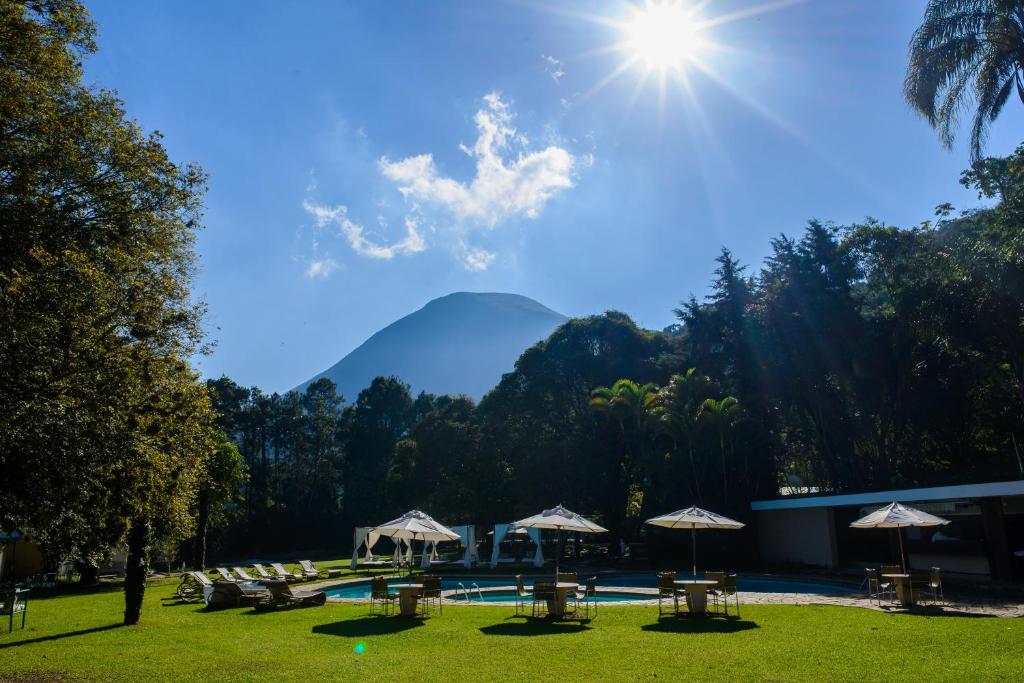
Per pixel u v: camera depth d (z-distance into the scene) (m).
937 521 16.44
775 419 37.56
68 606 21.14
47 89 13.68
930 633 11.80
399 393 82.31
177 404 15.02
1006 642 10.73
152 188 15.41
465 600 20.12
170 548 37.78
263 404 77.00
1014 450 32.31
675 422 34.09
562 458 43.34
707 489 33.34
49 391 11.94
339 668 10.17
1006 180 25.97
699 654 10.56
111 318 13.84
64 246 13.62
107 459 12.79
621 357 47.78
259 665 10.55
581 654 10.88
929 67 19.67
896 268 30.28
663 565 32.69
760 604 16.95
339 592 26.78
